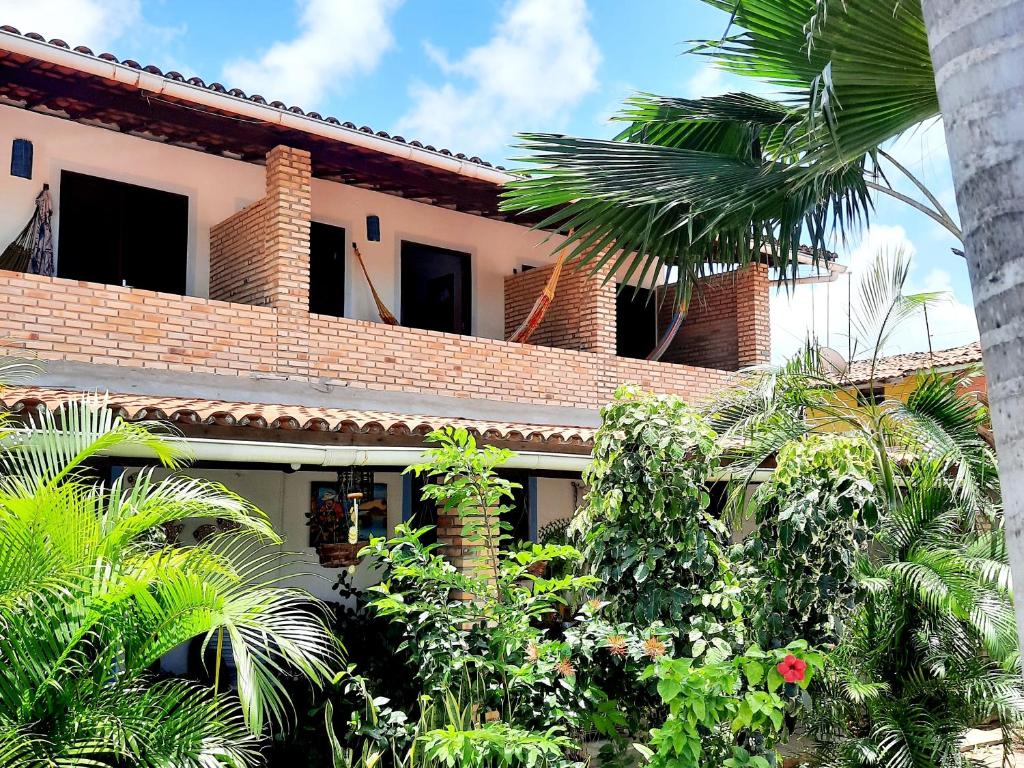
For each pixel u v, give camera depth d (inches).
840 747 259.1
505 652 231.1
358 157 427.5
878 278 315.6
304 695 269.1
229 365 375.9
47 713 156.6
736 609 246.1
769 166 206.1
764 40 204.4
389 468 350.6
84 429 187.9
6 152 388.8
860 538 275.3
